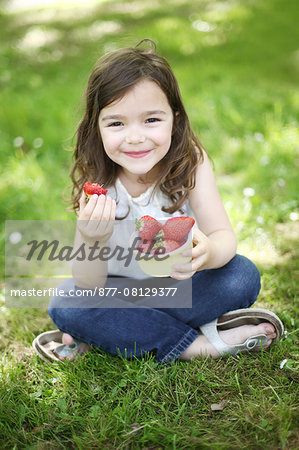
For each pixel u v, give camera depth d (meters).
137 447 1.60
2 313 2.54
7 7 12.68
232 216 3.19
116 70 1.80
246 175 3.80
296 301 2.38
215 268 2.05
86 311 2.02
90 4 12.66
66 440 1.68
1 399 1.85
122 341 2.00
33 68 7.44
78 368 1.97
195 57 7.34
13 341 2.31
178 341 1.99
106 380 1.91
